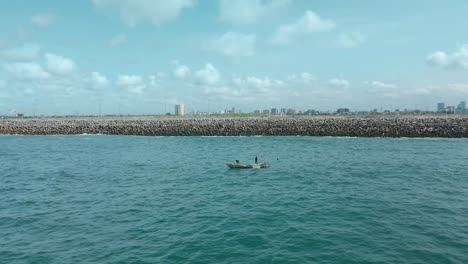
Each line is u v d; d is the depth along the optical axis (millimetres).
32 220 22109
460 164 41375
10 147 67625
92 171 40812
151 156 53062
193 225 20078
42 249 17281
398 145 61156
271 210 22906
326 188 29453
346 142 67375
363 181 32250
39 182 34719
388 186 29969
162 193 28859
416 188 29109
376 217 21062
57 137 90438
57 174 39094
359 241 17109
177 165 44344
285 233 18359
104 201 26609
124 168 42625
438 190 28328
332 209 22906
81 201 26797
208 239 17734
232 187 30797
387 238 17500
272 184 31750
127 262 15312
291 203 24656
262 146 63375
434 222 20031
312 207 23469
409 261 14859
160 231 19203
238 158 49469
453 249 16094
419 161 43812
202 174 37781
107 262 15422
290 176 35531
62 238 18719
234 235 18203
